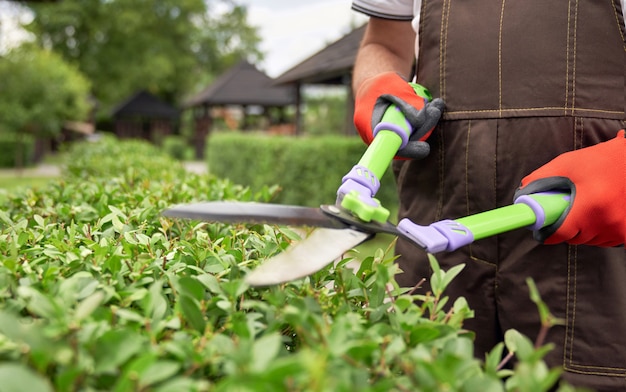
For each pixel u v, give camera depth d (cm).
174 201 203
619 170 110
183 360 74
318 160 742
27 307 85
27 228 146
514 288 131
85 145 694
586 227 109
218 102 2466
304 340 80
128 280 103
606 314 126
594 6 124
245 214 89
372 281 106
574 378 127
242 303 91
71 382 64
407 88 128
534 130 127
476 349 138
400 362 73
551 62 126
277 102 2467
